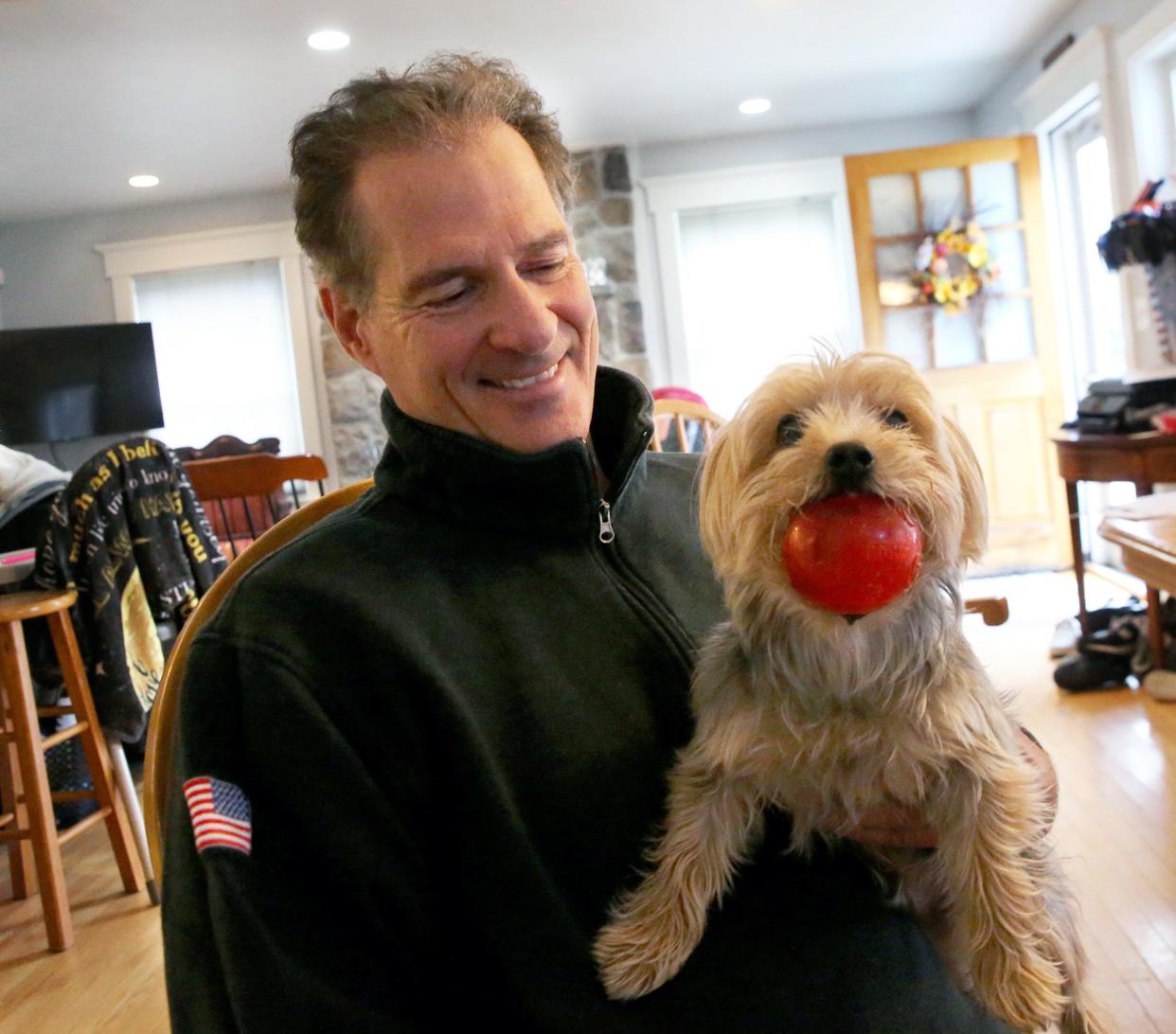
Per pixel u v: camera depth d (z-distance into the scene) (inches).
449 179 34.7
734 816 36.4
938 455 37.1
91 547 96.6
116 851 99.0
